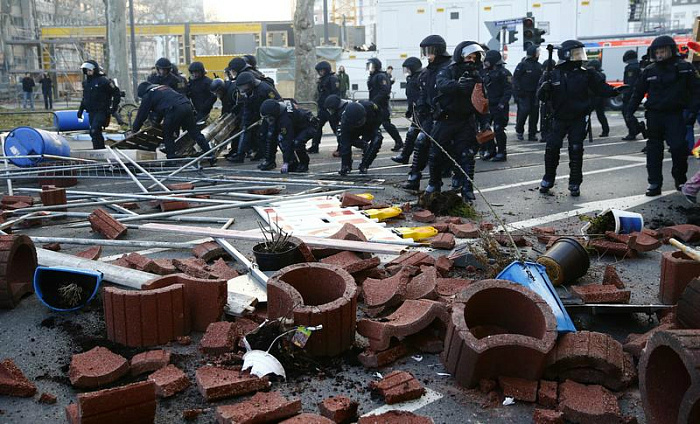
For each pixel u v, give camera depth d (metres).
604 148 15.08
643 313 4.77
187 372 3.85
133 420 3.17
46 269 4.74
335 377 3.81
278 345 3.95
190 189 9.21
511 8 28.05
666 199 8.88
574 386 3.54
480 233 6.10
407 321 4.04
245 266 5.66
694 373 2.61
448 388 3.68
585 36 27.94
